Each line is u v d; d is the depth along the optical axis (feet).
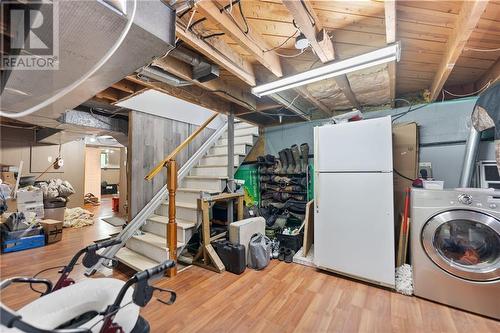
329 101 10.68
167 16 3.75
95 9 2.83
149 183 11.00
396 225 9.32
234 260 8.57
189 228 9.37
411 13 5.12
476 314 5.99
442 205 6.46
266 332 5.46
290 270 8.82
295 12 4.39
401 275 7.52
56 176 19.34
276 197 12.36
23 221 12.23
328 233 8.39
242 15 4.77
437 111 9.55
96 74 4.50
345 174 8.07
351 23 5.54
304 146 12.12
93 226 16.72
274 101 10.64
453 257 6.55
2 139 16.60
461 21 4.83
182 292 7.23
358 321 5.83
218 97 10.84
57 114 8.16
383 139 7.43
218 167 12.53
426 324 5.69
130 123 10.48
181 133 12.68
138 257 9.18
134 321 3.22
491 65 7.55
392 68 6.88
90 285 3.59
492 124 6.35
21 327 2.20
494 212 5.81
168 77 7.20
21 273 8.98
